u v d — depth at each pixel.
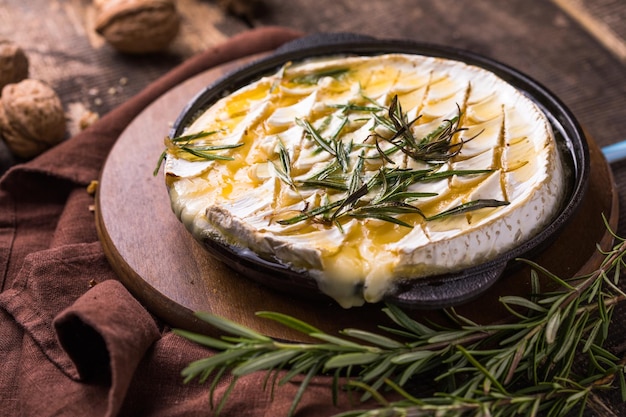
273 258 0.31
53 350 0.33
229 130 0.36
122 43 0.48
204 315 0.29
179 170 0.34
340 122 0.35
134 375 0.32
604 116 0.45
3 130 0.43
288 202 0.33
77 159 0.40
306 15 0.53
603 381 0.31
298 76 0.38
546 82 0.47
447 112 0.36
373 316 0.33
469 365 0.31
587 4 0.52
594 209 0.36
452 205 0.32
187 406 0.31
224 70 0.43
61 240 0.37
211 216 0.32
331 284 0.31
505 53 0.49
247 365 0.28
